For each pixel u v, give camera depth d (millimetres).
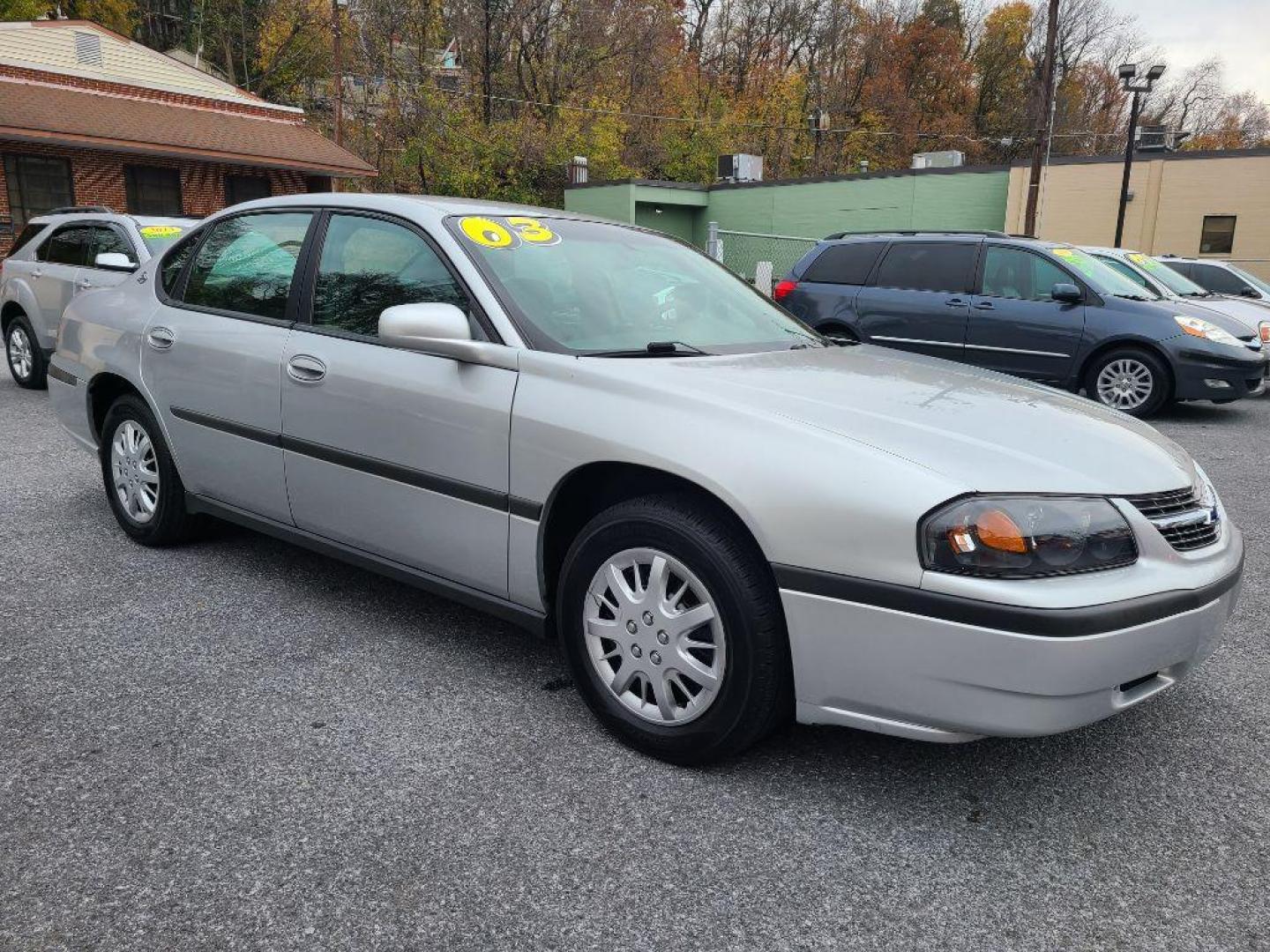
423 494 3043
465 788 2492
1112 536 2246
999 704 2143
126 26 45750
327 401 3271
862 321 9797
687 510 2523
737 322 3506
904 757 2711
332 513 3361
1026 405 2801
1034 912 2074
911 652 2199
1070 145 60844
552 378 2764
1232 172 25000
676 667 2562
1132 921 2053
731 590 2412
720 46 56469
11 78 23078
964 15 62531
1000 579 2127
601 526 2660
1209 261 14156
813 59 58031
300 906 2035
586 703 2795
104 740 2689
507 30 42281
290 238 3654
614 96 44219
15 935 1927
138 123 23688
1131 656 2193
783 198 31391
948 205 28625
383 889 2094
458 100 39500
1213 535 2562
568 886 2121
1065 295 8789
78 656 3229
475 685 3088
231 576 4020
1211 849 2318
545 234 3416
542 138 38625
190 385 3832
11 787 2443
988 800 2508
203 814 2354
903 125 57500
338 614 3656
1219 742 2850
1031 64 62125
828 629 2289
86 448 4582
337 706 2920
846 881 2166
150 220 8578
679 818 2385
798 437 2377
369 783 2506
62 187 22469
